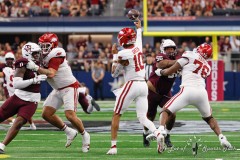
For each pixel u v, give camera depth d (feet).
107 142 84.28
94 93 168.45
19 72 71.87
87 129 98.94
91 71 170.60
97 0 196.34
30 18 196.34
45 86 167.22
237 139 87.25
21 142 83.87
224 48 181.47
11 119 107.76
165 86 80.94
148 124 73.72
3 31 196.34
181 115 121.60
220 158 69.97
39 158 69.92
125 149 77.71
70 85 75.05
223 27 180.24
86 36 201.77
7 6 197.16
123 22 194.39
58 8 196.75
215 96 158.51
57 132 94.48
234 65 174.60
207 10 181.16
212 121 76.38
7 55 103.24
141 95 73.92
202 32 179.73
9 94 103.19
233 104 148.36
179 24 180.96
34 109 73.05
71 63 172.35
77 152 75.10
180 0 183.01
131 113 125.59
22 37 205.98
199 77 74.79
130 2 192.85
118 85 169.48
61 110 131.54
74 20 195.72
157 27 180.75
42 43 73.10
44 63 73.67
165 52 79.61
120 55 73.10
